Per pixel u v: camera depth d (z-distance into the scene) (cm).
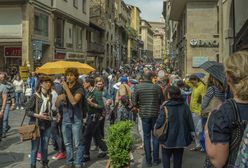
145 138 835
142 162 875
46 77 788
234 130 266
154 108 824
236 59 268
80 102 804
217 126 267
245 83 264
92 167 835
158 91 829
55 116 871
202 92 961
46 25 3056
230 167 263
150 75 842
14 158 918
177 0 2677
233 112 267
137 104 843
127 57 9981
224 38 1812
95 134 916
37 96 787
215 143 266
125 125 646
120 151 637
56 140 918
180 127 655
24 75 2211
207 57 2631
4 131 1184
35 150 784
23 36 2716
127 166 643
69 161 811
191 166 821
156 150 848
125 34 9062
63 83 793
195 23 2639
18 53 2781
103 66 5875
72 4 3697
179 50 3891
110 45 6662
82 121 817
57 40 3322
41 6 2938
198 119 961
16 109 2081
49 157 932
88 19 4372
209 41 2619
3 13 2752
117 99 1174
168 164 669
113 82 1978
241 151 242
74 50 3919
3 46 2803
